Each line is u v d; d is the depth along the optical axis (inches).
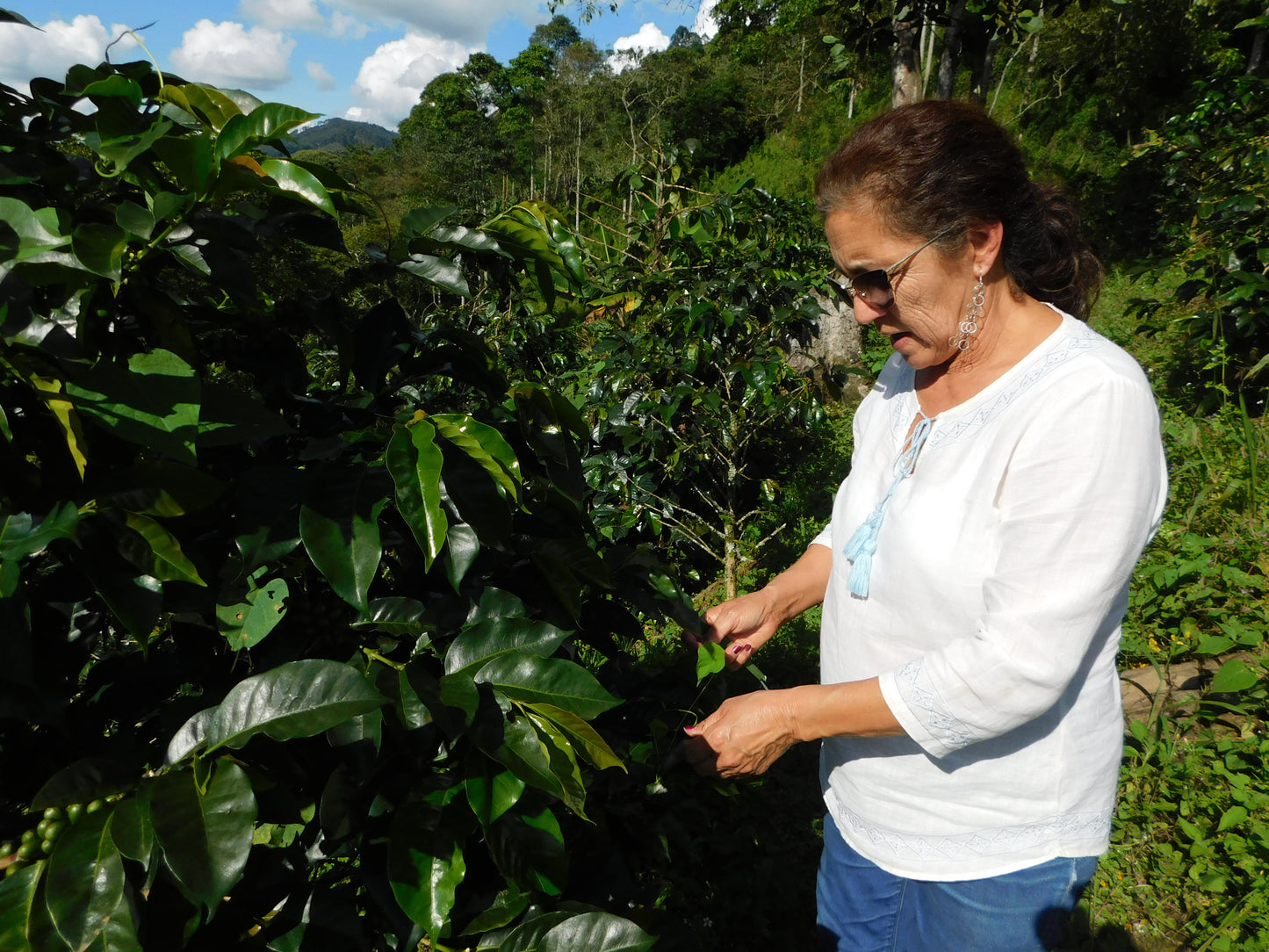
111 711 43.4
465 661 40.1
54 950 29.4
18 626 33.0
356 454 44.5
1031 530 45.0
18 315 33.3
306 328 50.1
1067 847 51.6
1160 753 105.2
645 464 180.5
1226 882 88.0
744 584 193.6
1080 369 45.3
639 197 192.4
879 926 59.3
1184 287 243.8
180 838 30.8
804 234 190.4
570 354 265.1
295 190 37.0
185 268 40.8
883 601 53.9
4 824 37.4
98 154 36.9
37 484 35.2
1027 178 47.8
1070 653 44.5
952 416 50.9
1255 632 115.0
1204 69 761.0
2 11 36.3
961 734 47.4
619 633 54.2
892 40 296.8
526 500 49.6
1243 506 159.0
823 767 63.7
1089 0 263.9
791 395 182.9
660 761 56.9
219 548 41.0
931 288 47.1
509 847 39.3
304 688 35.7
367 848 41.5
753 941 94.8
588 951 39.8
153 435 33.0
